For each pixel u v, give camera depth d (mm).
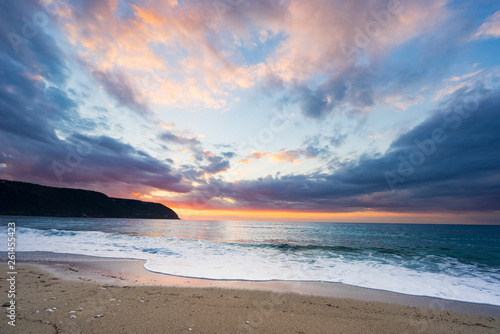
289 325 4082
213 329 3748
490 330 4211
